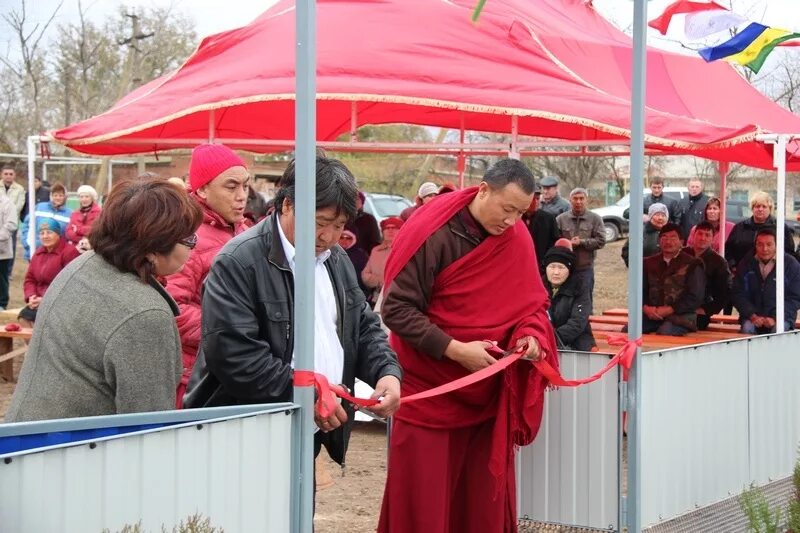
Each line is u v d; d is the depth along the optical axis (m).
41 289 9.94
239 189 4.26
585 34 10.55
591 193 30.98
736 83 11.16
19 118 31.81
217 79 8.70
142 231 2.76
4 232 13.92
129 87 29.55
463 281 3.90
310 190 2.86
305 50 2.82
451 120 11.69
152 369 2.72
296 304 2.91
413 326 3.84
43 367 2.76
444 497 3.97
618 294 20.98
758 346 4.99
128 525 2.39
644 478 4.30
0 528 2.13
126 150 10.14
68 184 30.84
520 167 3.79
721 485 4.77
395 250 3.95
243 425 2.74
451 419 3.95
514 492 4.15
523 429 4.01
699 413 4.62
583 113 7.96
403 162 29.09
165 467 2.51
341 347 3.46
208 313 3.15
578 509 4.33
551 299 7.48
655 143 7.84
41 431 2.43
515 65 8.63
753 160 10.82
